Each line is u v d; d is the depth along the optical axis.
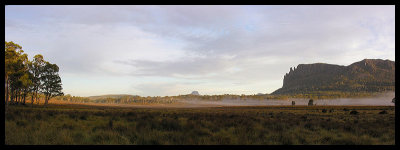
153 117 19.05
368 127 14.19
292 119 21.00
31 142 8.12
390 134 11.28
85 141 8.59
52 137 8.87
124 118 17.81
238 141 8.96
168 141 8.65
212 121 16.55
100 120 15.84
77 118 16.67
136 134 9.85
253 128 12.45
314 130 13.01
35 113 18.31
